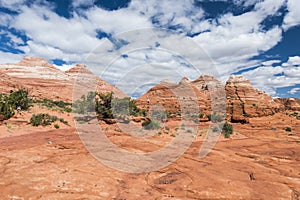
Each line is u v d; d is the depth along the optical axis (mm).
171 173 6711
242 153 11188
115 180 5902
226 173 6988
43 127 16594
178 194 5152
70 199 4605
